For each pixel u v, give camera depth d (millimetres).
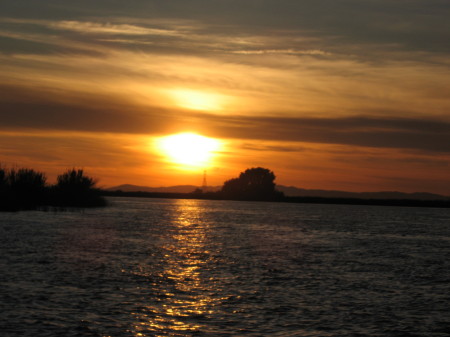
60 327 17734
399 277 29297
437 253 41781
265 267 31906
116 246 40281
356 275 29625
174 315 19750
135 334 17359
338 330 18422
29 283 24125
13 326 17625
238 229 63531
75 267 29188
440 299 23594
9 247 36375
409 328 18875
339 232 61875
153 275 27781
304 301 22531
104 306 20609
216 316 19781
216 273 29250
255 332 17953
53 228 52438
